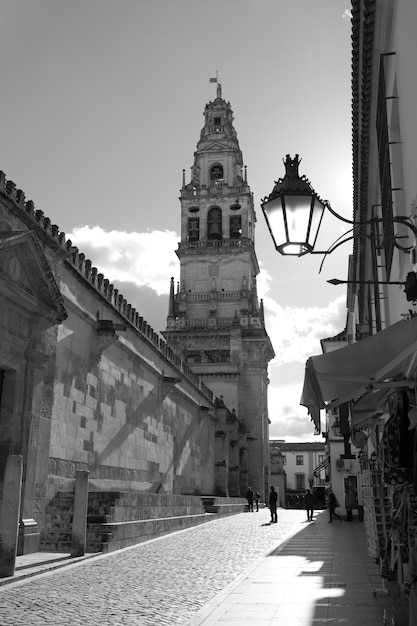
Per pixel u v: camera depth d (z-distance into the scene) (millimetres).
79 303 23062
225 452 58594
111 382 27047
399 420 8891
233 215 82625
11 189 17141
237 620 8883
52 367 19781
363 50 14008
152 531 22672
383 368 7547
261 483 70750
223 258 80062
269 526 31641
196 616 9203
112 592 11398
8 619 9031
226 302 78312
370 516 11422
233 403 71312
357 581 12672
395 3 11664
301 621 8781
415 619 6777
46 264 18422
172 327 77500
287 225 7445
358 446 16641
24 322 18156
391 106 12711
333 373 8102
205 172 85562
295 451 123438
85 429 23641
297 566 15281
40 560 14953
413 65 9617
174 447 39812
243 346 75250
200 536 24297
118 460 27734
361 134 17266
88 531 18234
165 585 12266
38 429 18359
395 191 12531
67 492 20203
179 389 40781
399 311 13352
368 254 23531
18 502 12758
